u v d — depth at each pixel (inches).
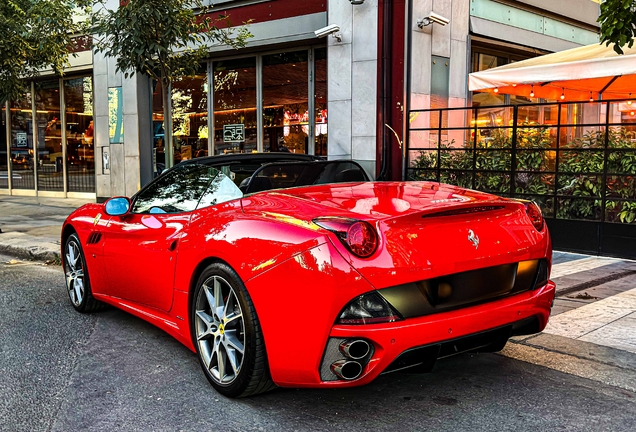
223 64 481.4
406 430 108.7
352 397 124.3
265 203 127.2
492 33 444.1
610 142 292.5
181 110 509.4
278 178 151.3
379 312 102.6
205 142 497.4
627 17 193.9
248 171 168.1
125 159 522.9
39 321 188.7
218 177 151.9
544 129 339.3
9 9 368.8
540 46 489.1
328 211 114.0
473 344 114.3
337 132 405.7
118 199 165.8
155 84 518.0
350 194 128.4
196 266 132.5
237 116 477.4
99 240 180.2
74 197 627.2
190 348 141.1
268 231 114.9
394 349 102.1
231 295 122.4
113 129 529.3
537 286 125.3
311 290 104.4
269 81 457.7
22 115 669.3
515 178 323.9
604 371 138.2
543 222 132.0
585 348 153.7
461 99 427.5
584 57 289.1
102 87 534.3
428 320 104.8
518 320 117.6
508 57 486.0
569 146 314.0
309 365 106.4
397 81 383.6
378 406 119.6
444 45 410.6
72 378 138.3
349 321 102.5
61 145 631.8
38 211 526.9
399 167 386.3
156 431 110.2
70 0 365.1
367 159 393.7
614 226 284.5
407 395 124.9
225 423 113.0
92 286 189.2
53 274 274.1
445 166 364.5
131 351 157.9
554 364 142.8
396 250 104.7
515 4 466.9
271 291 110.2
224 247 121.6
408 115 385.1
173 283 143.6
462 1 422.3
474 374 136.7
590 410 116.9
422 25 388.5
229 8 452.4
